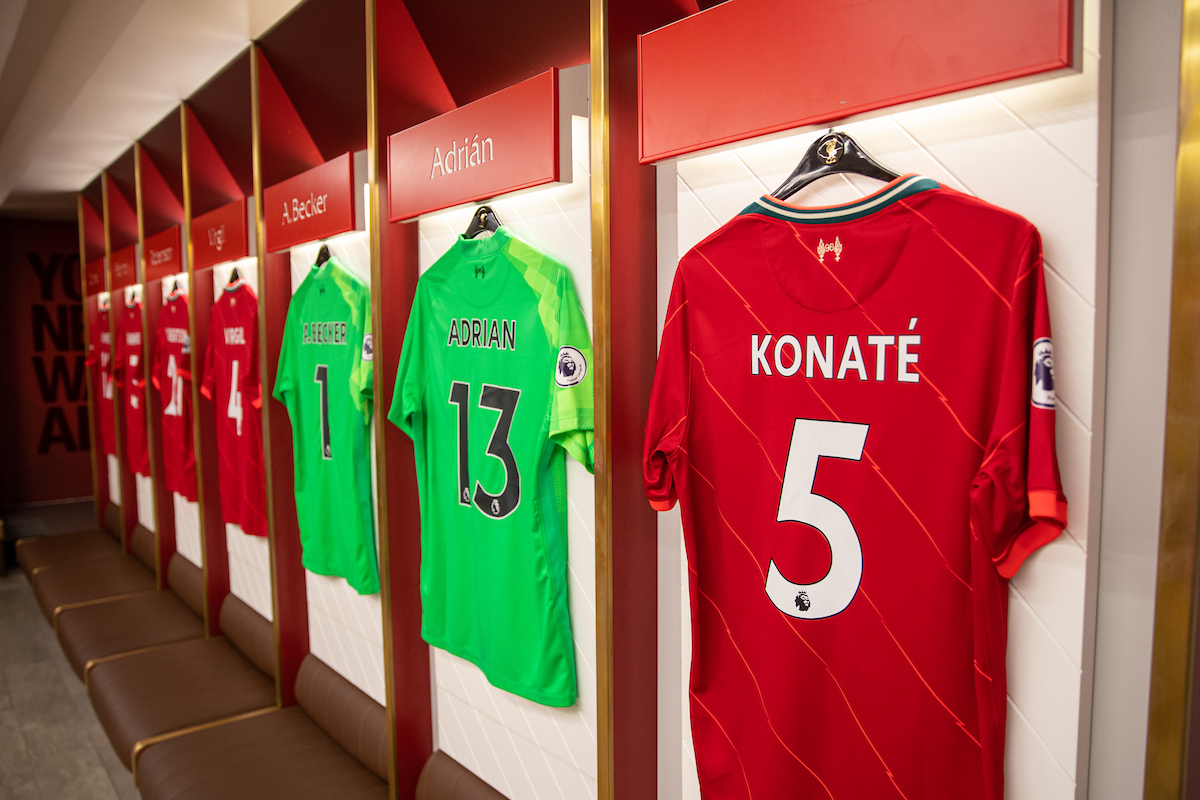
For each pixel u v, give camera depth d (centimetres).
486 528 184
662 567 153
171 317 404
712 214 138
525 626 176
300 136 278
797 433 122
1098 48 93
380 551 214
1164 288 93
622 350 143
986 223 100
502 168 162
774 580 127
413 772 221
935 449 107
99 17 247
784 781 127
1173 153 91
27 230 664
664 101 128
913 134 110
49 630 454
